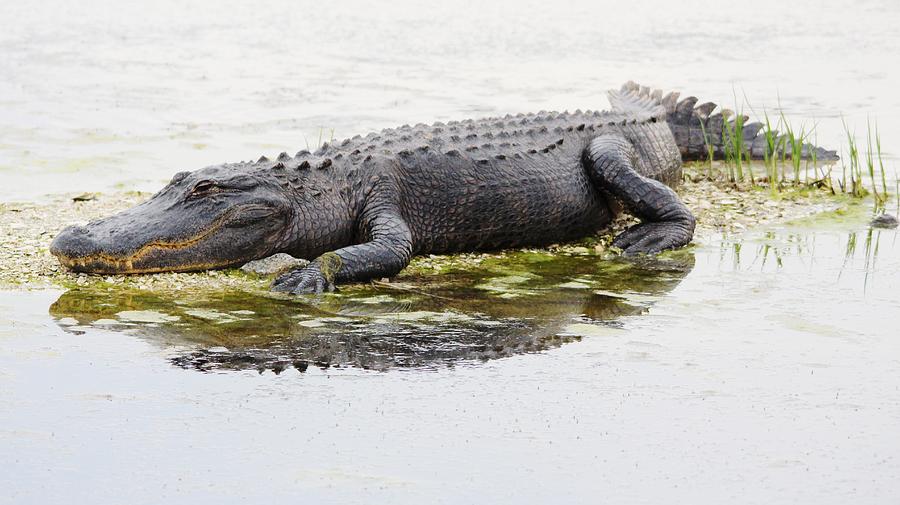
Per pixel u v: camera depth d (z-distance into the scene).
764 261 38.66
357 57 82.44
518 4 109.56
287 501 20.88
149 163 51.66
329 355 28.52
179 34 91.81
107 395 25.53
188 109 63.47
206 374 26.98
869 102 67.12
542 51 85.44
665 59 82.44
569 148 42.66
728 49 86.69
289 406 25.12
